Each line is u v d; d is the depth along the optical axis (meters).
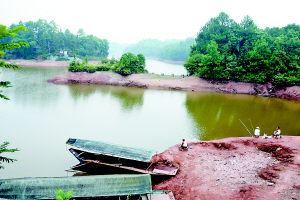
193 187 14.75
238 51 56.97
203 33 71.06
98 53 136.88
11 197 13.02
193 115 33.00
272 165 16.22
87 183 13.97
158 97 44.81
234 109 36.44
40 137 23.98
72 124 27.94
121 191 13.75
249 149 20.05
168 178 16.61
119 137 24.56
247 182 14.28
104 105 37.22
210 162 17.97
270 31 66.88
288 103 41.31
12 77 60.47
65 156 20.42
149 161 16.86
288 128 27.52
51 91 46.28
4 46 7.31
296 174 14.06
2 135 24.14
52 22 127.38
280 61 48.53
